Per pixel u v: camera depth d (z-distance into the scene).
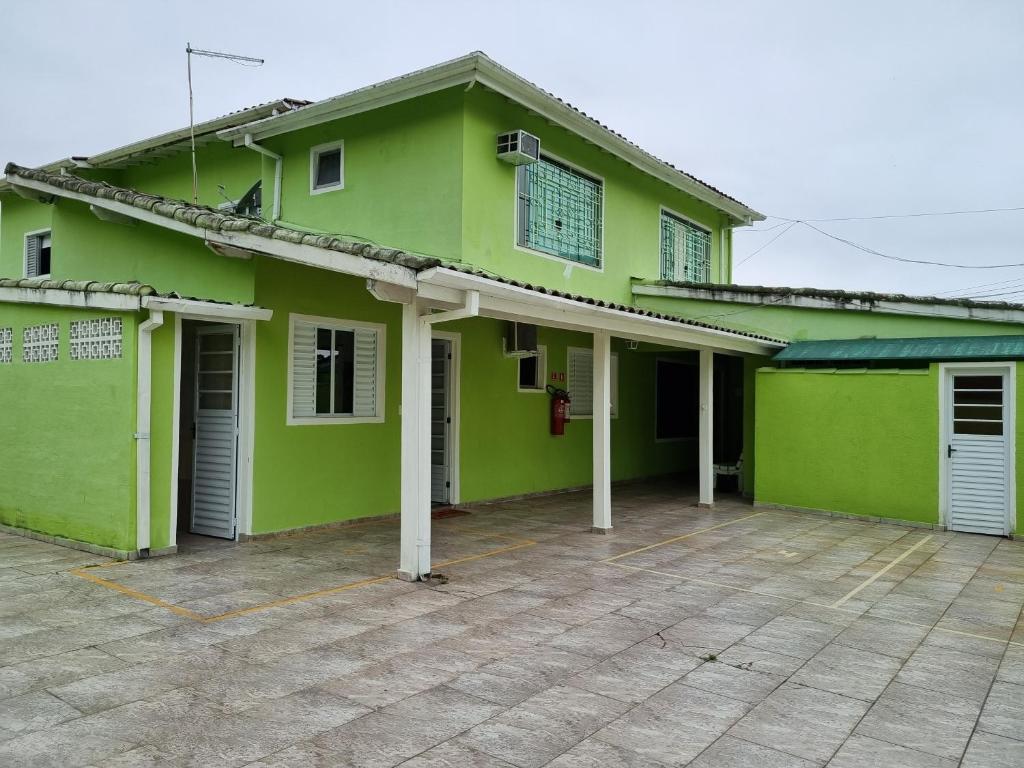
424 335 6.58
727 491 13.19
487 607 5.90
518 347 11.37
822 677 4.61
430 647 4.96
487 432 11.21
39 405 7.88
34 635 5.05
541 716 3.96
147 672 4.44
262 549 7.71
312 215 9.95
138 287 6.90
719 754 3.59
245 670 4.50
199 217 7.38
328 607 5.79
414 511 6.62
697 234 14.16
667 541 8.70
